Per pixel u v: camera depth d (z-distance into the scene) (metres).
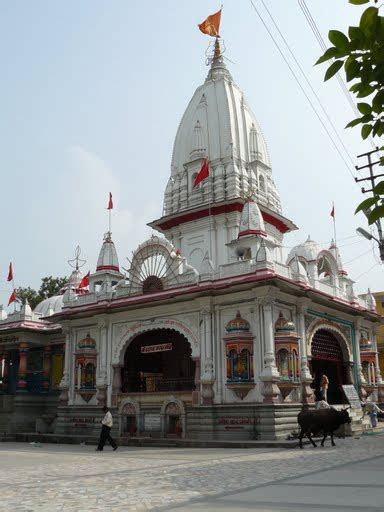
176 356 28.45
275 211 32.78
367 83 3.71
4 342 32.75
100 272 28.66
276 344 21.52
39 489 9.16
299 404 21.67
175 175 33.88
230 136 32.19
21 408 30.67
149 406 24.11
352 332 28.36
